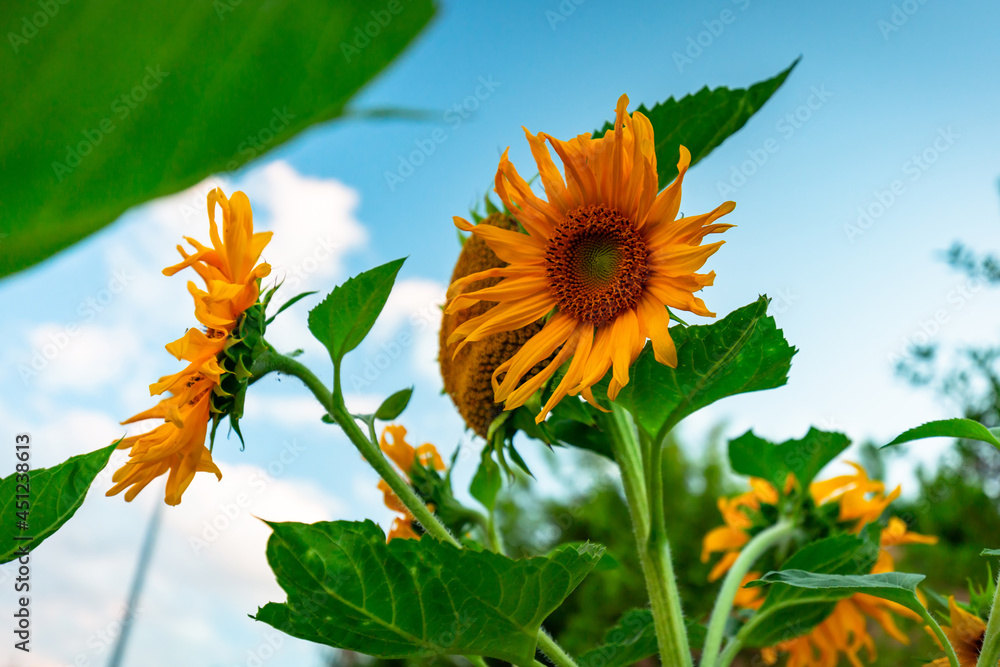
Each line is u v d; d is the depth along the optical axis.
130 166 0.07
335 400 0.53
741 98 0.56
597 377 0.49
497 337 0.59
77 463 0.48
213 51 0.07
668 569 0.55
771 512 0.73
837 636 0.71
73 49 0.07
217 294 0.50
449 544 0.45
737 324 0.49
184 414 0.51
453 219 0.53
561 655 0.50
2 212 0.07
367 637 0.46
